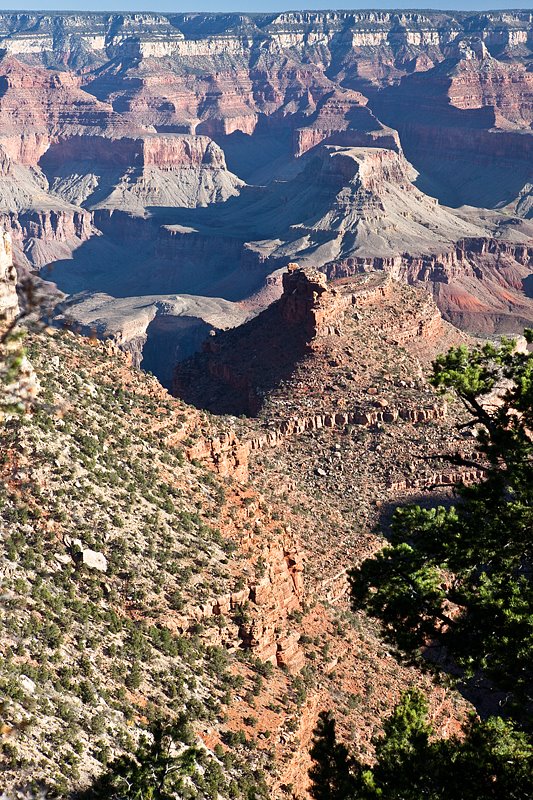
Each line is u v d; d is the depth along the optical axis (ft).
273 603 222.89
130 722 169.78
